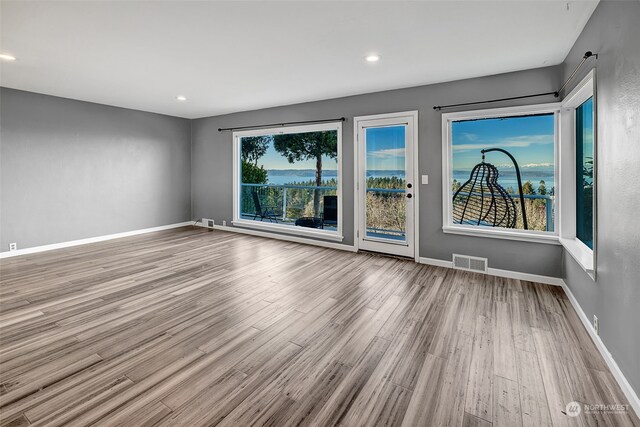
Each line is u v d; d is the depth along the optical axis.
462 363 1.98
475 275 3.69
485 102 3.62
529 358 2.03
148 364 1.96
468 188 3.90
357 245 4.77
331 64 3.33
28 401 1.62
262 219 6.80
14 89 4.41
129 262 4.17
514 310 2.74
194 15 2.32
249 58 3.17
